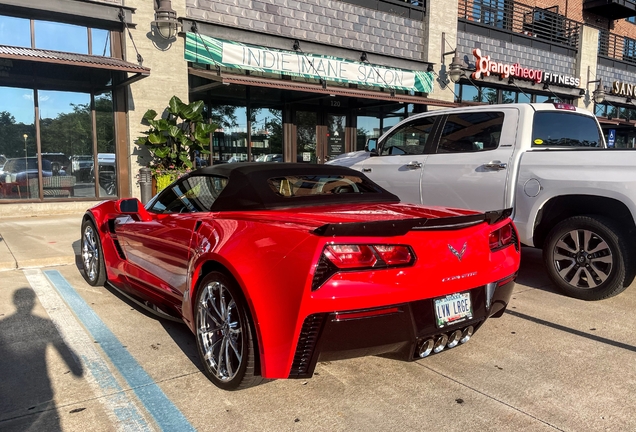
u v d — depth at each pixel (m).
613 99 20.92
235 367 2.71
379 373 3.06
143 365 3.15
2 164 9.47
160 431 2.39
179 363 3.18
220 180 3.44
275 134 13.23
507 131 5.11
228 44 11.17
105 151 10.39
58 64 8.88
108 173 10.48
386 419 2.51
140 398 2.72
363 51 13.62
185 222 3.30
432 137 5.81
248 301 2.47
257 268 2.47
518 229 4.84
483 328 3.88
